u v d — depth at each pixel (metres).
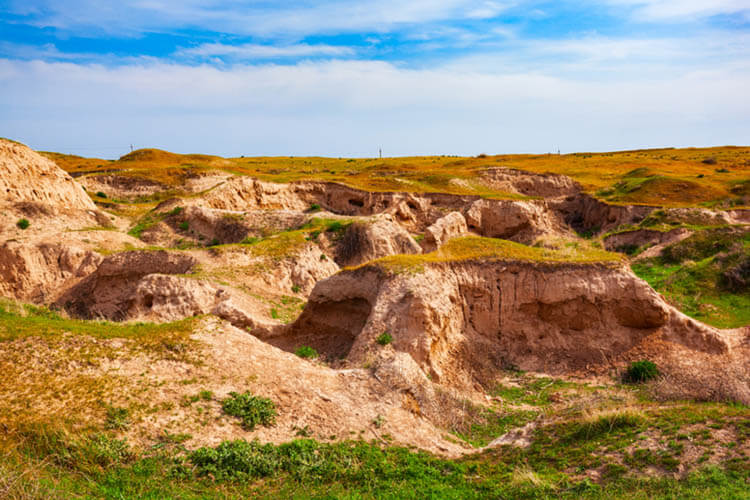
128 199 76.50
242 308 30.73
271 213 56.25
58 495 9.58
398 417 15.69
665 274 41.25
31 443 11.32
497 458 13.96
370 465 12.98
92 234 46.62
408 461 13.38
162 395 14.04
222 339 17.16
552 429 14.88
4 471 9.95
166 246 52.66
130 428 12.62
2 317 16.38
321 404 15.37
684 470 11.66
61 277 42.03
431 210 66.88
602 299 26.20
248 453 12.48
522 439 14.88
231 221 55.09
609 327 26.31
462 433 17.55
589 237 63.91
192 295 32.12
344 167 115.50
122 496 10.19
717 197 64.88
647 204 62.81
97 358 14.67
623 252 50.91
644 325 26.00
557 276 26.88
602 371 24.84
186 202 60.53
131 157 105.69
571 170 92.94
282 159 142.50
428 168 103.12
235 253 40.41
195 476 11.61
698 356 24.36
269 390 15.34
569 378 24.84
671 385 22.48
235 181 66.44
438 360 24.00
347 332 27.19
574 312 26.58
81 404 12.88
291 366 17.00
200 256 39.44
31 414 12.12
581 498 11.09
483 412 20.56
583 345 26.14
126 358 15.03
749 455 11.74
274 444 13.33
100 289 40.06
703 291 35.19
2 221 45.00
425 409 17.14
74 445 11.50
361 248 48.56
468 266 27.80
